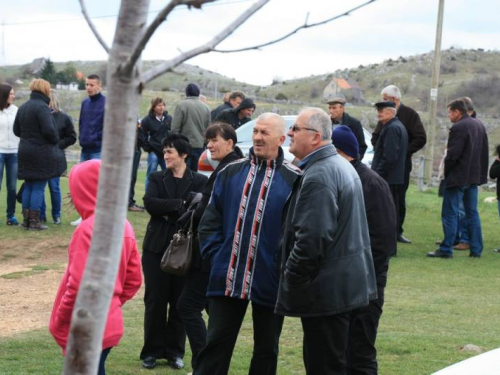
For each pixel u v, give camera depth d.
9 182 13.25
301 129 4.86
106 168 2.08
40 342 7.46
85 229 4.38
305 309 4.77
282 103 75.44
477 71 119.19
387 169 11.24
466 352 7.05
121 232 2.12
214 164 11.33
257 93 117.88
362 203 4.95
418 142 12.23
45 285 10.13
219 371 5.52
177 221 6.37
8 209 13.36
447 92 107.00
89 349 2.15
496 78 105.50
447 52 123.88
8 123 13.12
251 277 5.38
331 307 4.76
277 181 5.43
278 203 5.39
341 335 4.88
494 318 8.55
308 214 4.67
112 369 6.66
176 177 6.63
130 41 2.05
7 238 12.48
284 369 6.70
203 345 6.08
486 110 98.56
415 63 122.56
